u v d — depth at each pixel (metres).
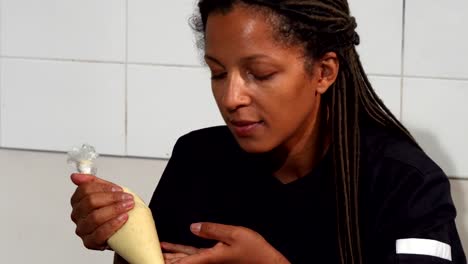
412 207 1.16
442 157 2.15
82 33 2.27
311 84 1.12
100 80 2.28
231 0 1.05
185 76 2.24
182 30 2.22
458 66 2.12
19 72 2.32
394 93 2.15
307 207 1.25
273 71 1.06
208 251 1.11
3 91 2.34
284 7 1.05
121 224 1.12
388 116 1.28
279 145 1.19
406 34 2.12
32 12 2.29
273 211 1.27
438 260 1.13
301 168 1.25
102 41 2.26
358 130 1.22
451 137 2.14
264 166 1.27
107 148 2.31
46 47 2.29
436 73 2.13
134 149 2.29
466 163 2.14
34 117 2.33
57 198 2.32
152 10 2.23
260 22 1.05
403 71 2.14
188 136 1.42
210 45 1.08
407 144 1.25
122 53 2.26
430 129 2.15
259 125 1.09
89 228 1.14
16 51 2.31
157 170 2.29
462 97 2.13
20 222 2.33
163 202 1.39
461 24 2.10
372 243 1.20
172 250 1.19
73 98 2.31
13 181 2.35
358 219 1.21
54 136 2.33
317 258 1.25
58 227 2.31
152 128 2.28
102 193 1.14
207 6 1.09
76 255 2.30
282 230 1.27
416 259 1.13
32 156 2.35
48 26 2.29
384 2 2.12
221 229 1.12
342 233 1.21
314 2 1.08
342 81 1.20
